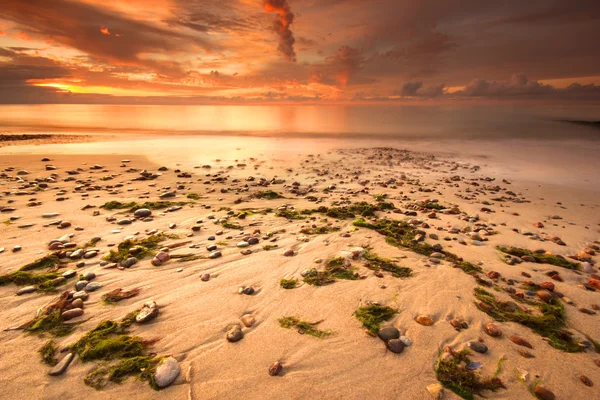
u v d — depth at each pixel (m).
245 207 8.81
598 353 3.45
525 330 3.78
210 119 54.75
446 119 51.38
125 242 5.91
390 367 3.15
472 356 3.31
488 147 23.30
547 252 6.13
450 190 11.43
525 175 14.35
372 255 5.75
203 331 3.62
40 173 12.52
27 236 6.22
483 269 5.37
